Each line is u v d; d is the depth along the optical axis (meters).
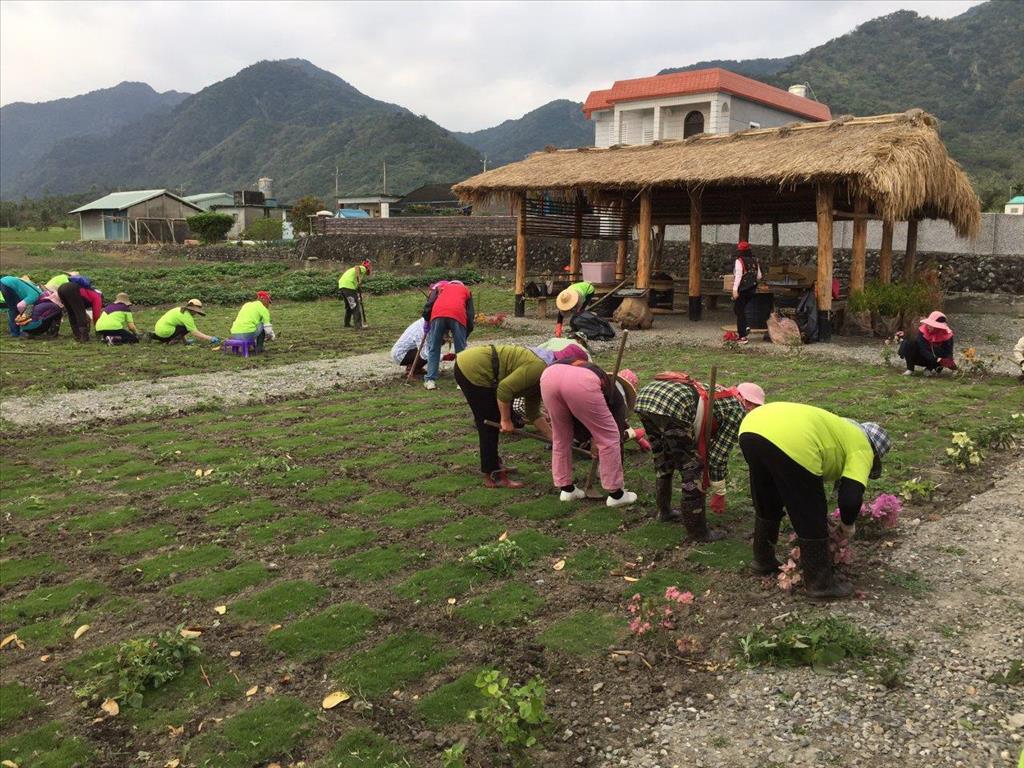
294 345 15.45
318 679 4.04
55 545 5.83
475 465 7.50
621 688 3.89
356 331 17.52
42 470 7.66
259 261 38.06
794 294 16.14
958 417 8.82
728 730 3.53
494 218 30.58
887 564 5.13
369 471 7.36
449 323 11.04
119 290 25.34
